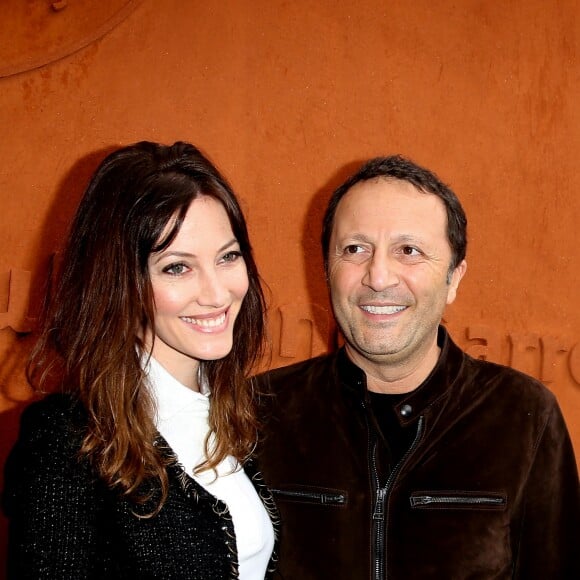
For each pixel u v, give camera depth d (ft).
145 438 4.38
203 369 5.22
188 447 4.81
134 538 4.18
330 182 9.13
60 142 8.63
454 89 9.45
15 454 4.23
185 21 8.84
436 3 9.45
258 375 6.08
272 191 9.03
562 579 5.45
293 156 9.07
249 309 5.26
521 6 9.64
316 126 9.12
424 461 5.40
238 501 4.80
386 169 5.58
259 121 9.01
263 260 9.01
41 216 8.59
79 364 4.47
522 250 9.56
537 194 9.60
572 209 9.66
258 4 9.02
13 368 8.52
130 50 8.73
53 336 4.80
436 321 5.53
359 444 5.45
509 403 5.60
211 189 4.62
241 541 4.66
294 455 5.54
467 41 9.50
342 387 5.64
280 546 5.34
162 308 4.55
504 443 5.46
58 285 4.76
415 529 5.25
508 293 9.52
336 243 5.59
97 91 8.69
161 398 4.81
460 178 9.45
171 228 4.44
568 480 5.60
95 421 4.25
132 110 8.73
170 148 4.65
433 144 9.39
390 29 9.32
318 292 9.09
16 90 8.57
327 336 9.10
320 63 9.15
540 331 9.56
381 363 5.49
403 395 5.54
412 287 5.35
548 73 9.66
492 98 9.53
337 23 9.20
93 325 4.45
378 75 9.28
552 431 5.59
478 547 5.22
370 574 5.22
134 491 4.24
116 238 4.42
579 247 9.67
